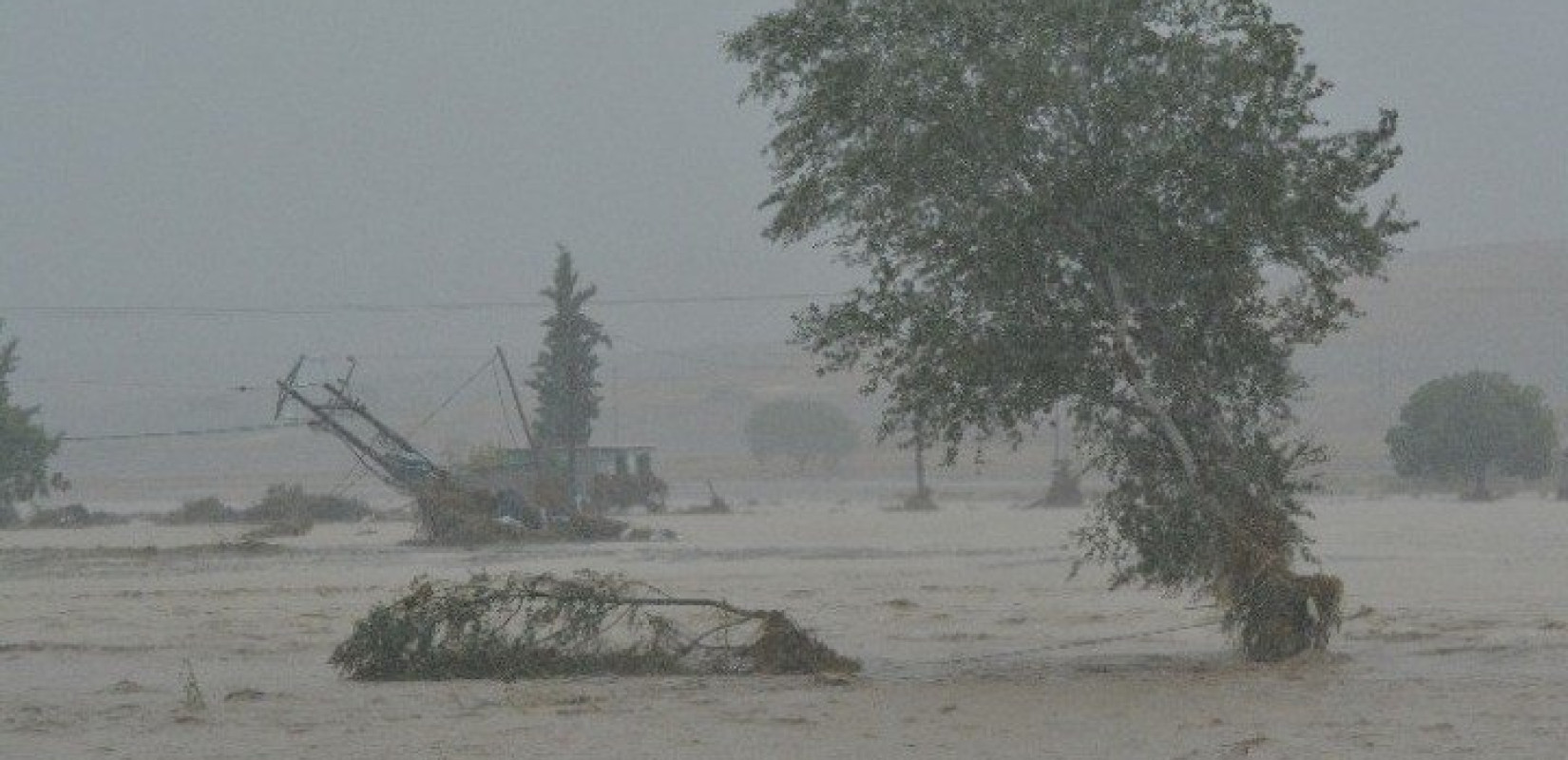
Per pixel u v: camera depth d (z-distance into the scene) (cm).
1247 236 3734
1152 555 4088
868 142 3825
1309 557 4094
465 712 3256
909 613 5528
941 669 3981
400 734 2952
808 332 3925
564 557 9475
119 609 6009
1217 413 3984
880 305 3844
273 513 17088
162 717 3197
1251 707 3141
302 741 2881
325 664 4253
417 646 3938
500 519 11981
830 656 3988
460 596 4044
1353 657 3981
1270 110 3741
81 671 4109
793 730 2953
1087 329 3872
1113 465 4116
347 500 17738
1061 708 3172
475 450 15888
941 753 2681
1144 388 3831
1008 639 4738
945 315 3831
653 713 3183
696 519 15612
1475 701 3158
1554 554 8619
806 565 8219
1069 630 4975
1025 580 6969
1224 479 3959
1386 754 2591
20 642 4812
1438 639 4381
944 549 9662
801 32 3847
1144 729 2900
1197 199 3772
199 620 5544
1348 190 3784
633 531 12294
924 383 3847
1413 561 8012
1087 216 3800
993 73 3706
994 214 3716
